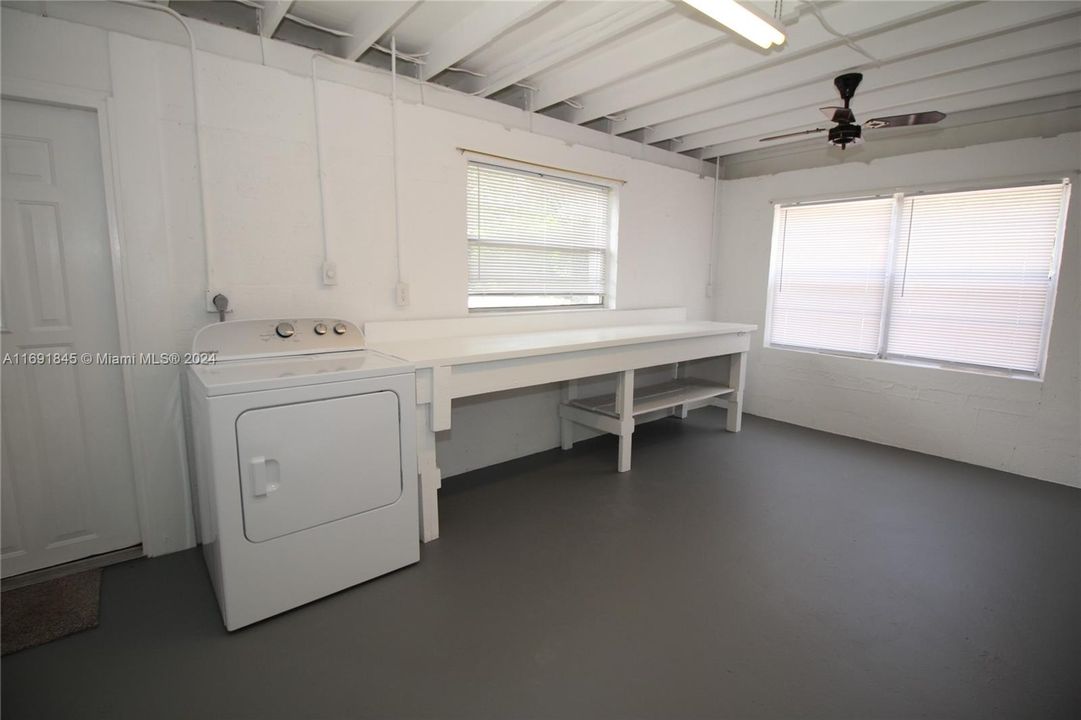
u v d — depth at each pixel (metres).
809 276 4.38
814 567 2.26
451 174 3.03
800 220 4.40
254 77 2.34
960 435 3.61
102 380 2.20
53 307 2.07
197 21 2.19
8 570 2.09
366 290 2.78
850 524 2.66
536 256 3.61
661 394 3.97
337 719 1.46
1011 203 3.35
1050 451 3.27
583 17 2.39
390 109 2.76
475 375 2.49
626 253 4.09
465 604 1.98
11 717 1.44
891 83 2.85
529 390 3.64
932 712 1.49
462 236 3.12
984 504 2.92
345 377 1.97
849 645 1.77
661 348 3.48
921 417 3.78
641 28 2.51
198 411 1.93
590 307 4.04
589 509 2.82
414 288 2.96
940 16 2.34
